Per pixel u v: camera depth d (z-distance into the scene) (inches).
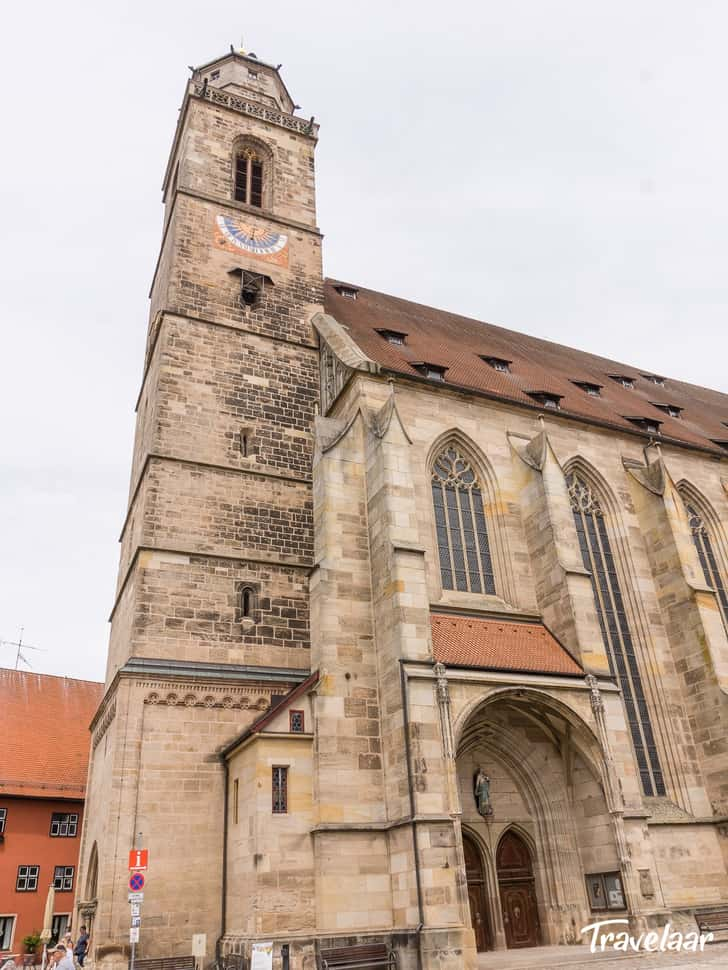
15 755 1859.0
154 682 1128.8
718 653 1309.1
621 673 1333.7
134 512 1425.9
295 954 894.4
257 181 1868.8
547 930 1077.1
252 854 959.0
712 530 1631.4
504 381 1596.9
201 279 1568.7
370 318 1777.8
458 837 927.0
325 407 1478.8
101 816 1191.6
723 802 1232.8
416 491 1284.4
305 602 1317.7
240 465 1390.3
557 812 1121.4
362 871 956.6
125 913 995.9
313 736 1032.8
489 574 1304.1
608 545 1462.8
